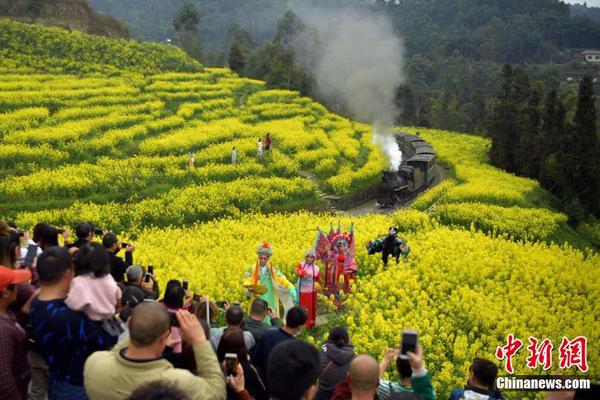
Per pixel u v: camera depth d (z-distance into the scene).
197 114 48.66
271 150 39.88
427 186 41.84
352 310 15.52
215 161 35.56
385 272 18.03
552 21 182.25
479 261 20.45
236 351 6.18
